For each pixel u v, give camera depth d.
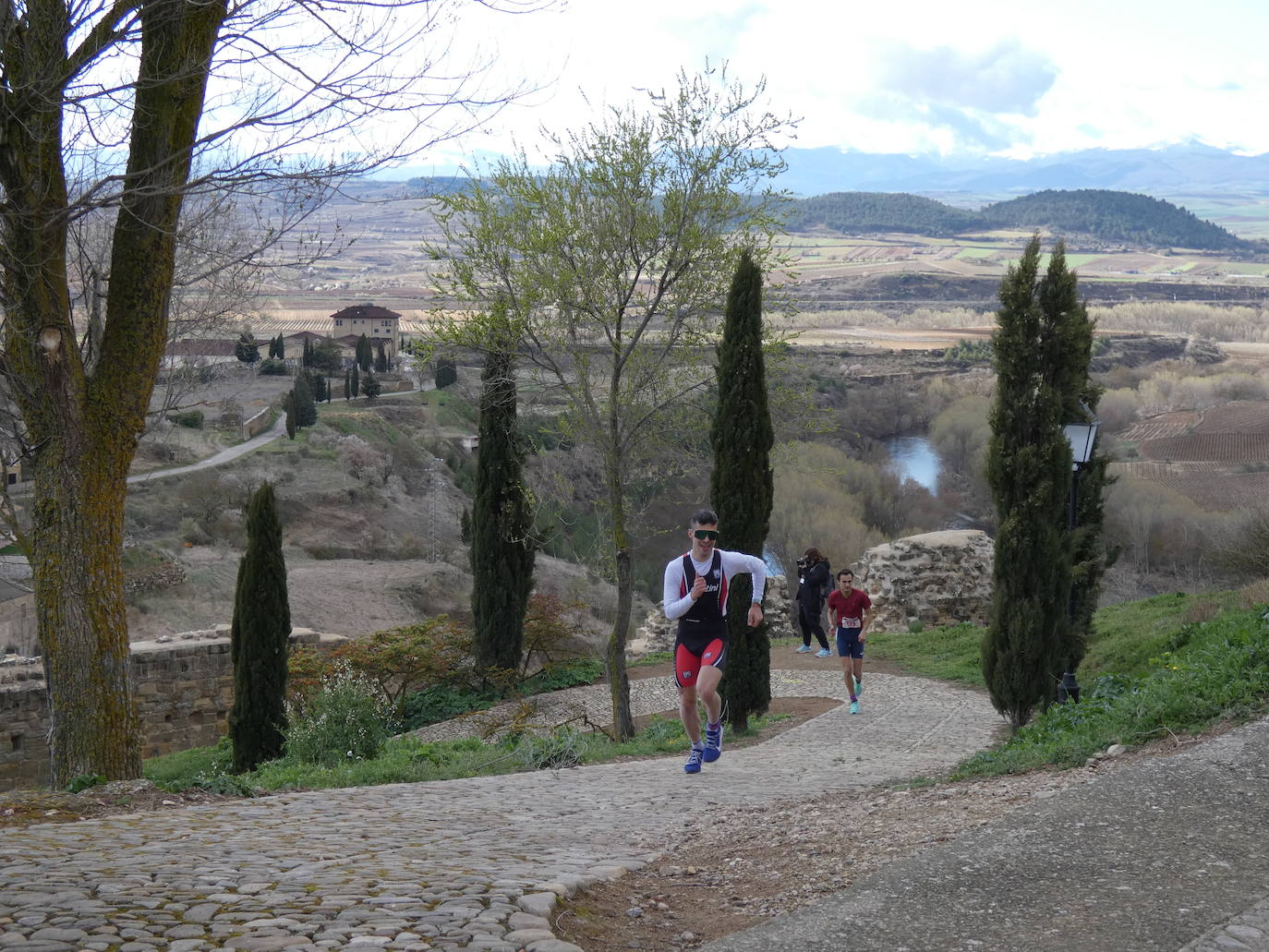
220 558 66.44
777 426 17.81
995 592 11.74
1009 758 7.82
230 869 4.82
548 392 19.16
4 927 3.74
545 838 6.14
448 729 18.91
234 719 16.55
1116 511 61.41
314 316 174.12
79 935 3.64
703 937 4.03
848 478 68.31
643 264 17.36
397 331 153.00
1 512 10.02
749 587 13.91
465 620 24.22
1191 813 5.03
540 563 57.47
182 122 9.64
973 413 80.00
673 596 8.77
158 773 18.70
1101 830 4.83
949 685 17.53
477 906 4.10
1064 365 11.72
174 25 9.11
